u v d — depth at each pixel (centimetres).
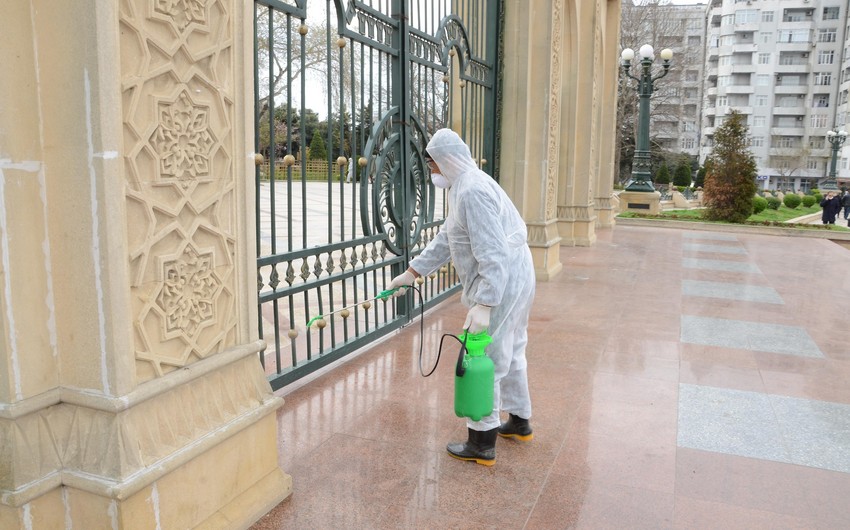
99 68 182
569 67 1062
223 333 246
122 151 194
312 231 1080
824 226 1600
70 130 189
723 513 273
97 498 200
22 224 190
